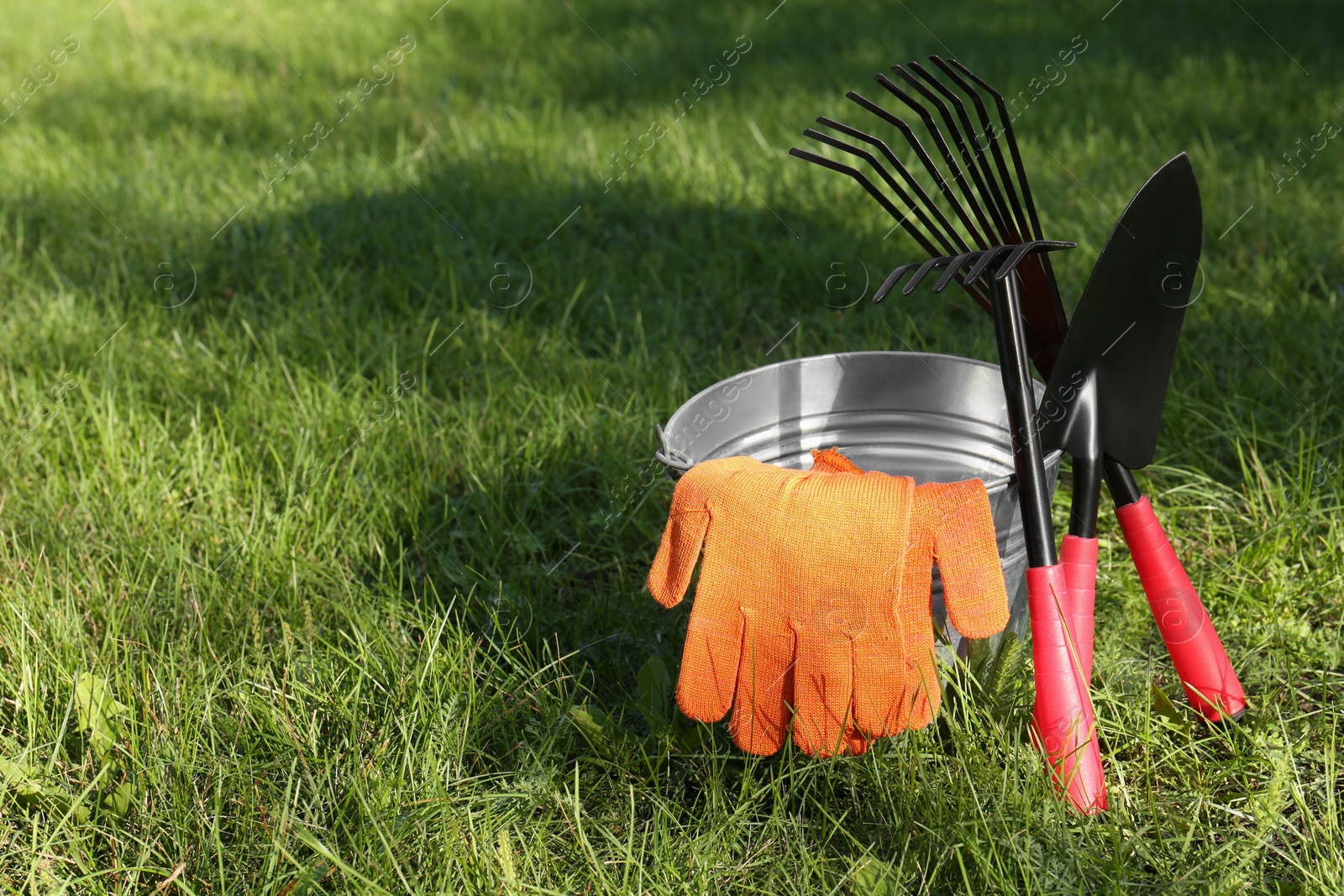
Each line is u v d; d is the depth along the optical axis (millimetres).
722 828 1380
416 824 1377
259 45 4543
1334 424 1778
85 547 1646
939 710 1396
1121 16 4320
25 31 4797
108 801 1407
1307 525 1635
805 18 4672
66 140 3219
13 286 2305
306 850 1380
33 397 1895
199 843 1376
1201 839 1379
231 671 1529
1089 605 1400
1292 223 2275
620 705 1506
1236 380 1836
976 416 1530
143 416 1857
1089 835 1365
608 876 1370
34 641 1523
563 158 2900
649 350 2012
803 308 2211
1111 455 1421
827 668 1360
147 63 4262
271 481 1780
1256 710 1470
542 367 1955
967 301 2139
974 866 1353
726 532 1371
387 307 2221
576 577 1677
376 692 1501
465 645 1529
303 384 1898
